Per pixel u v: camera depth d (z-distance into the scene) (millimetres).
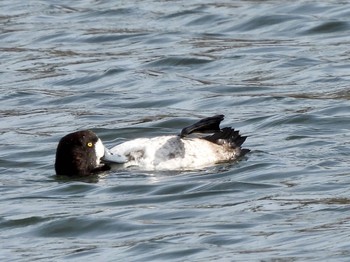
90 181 20734
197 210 18719
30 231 18219
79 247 17250
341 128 23859
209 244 16875
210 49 31766
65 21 36000
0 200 20016
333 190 19484
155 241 17141
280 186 19953
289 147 22516
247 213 18359
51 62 31500
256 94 27234
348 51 30734
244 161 21391
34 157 22812
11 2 38750
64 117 26188
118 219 18344
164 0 37594
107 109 26828
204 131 21625
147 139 21359
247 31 33750
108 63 30938
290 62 29953
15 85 29391
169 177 20609
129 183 20375
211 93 27688
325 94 26828
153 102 27188
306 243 16609
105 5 37625
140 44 33031
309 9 34875
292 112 25219
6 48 33281
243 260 15984
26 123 25812
